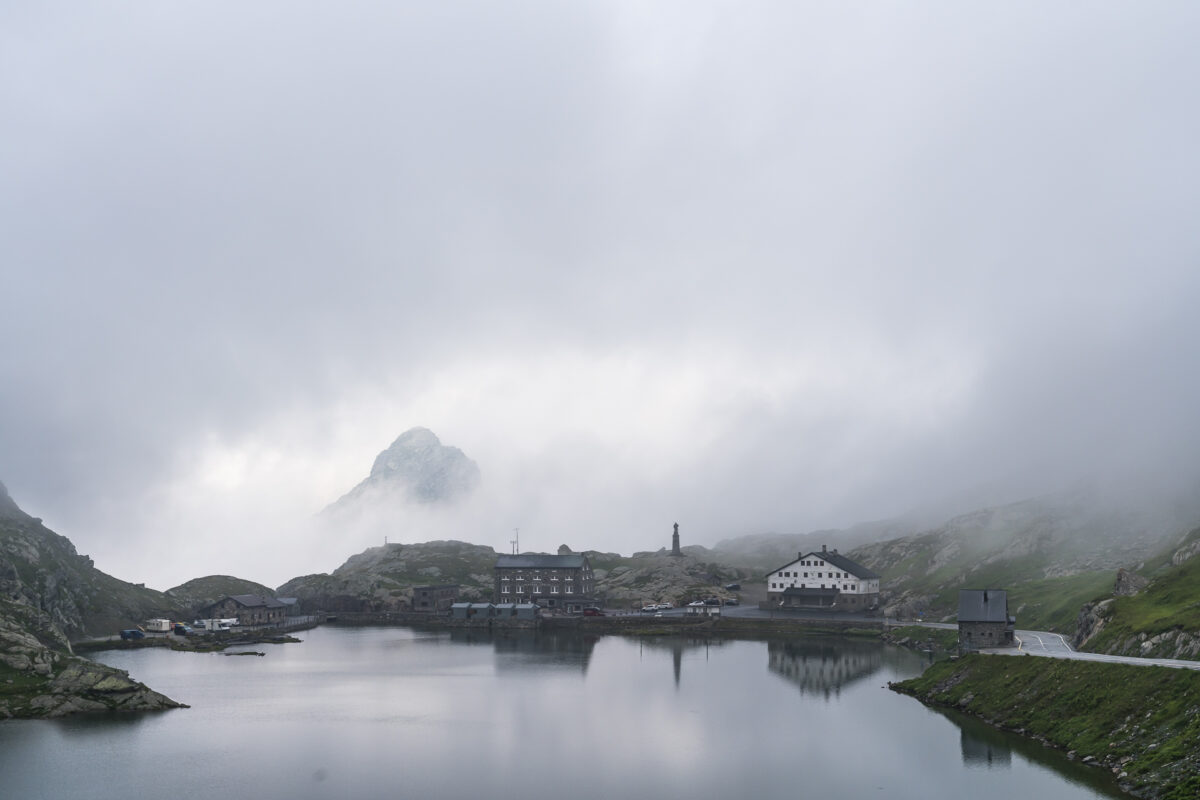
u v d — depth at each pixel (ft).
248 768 370.12
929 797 321.93
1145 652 414.00
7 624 519.60
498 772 364.99
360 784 350.43
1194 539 564.71
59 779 354.33
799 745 396.37
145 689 484.74
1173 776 284.61
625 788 343.87
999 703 417.69
